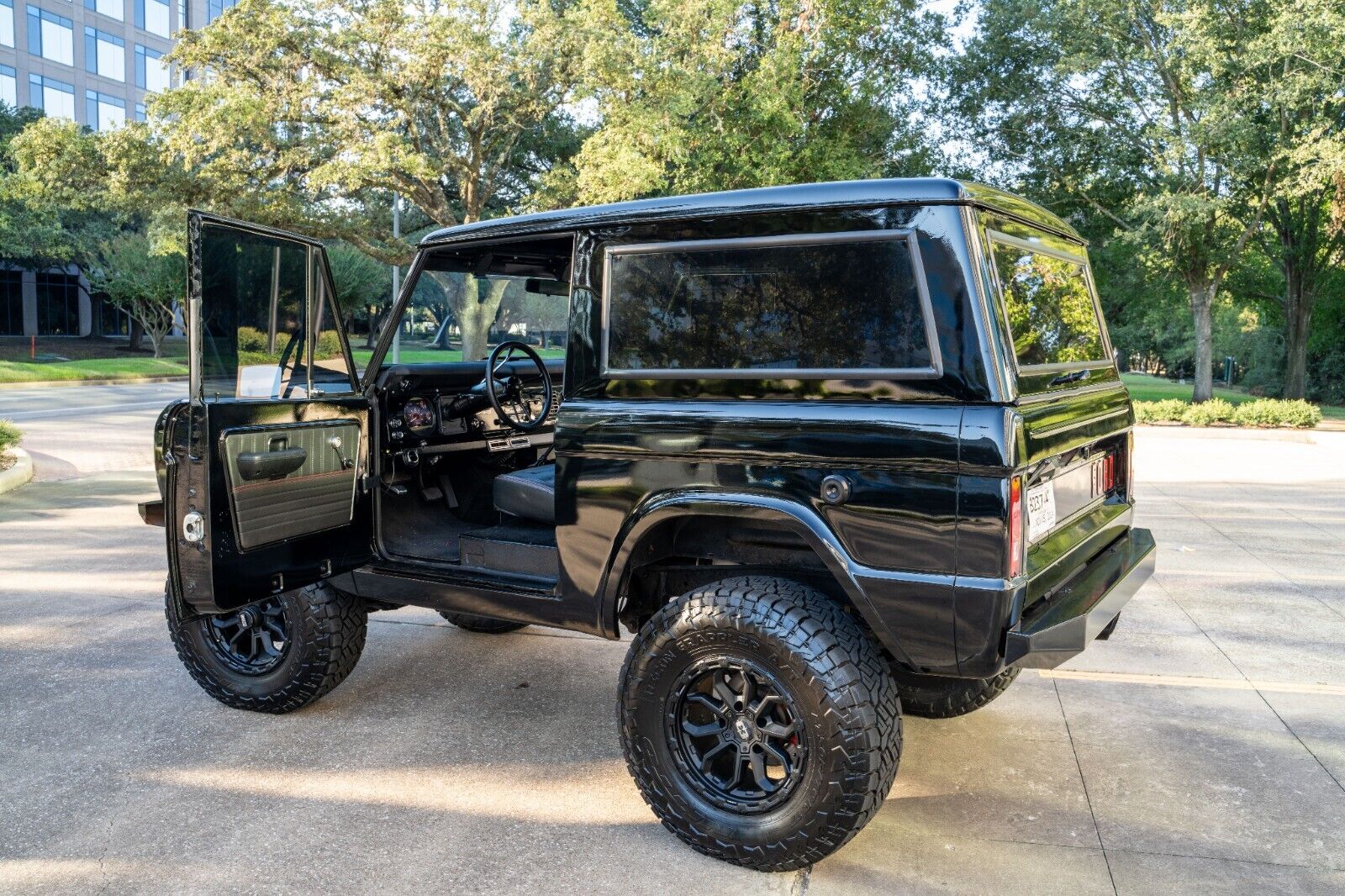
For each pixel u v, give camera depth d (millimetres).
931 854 2877
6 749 3637
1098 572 2973
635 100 18703
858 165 21516
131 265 34625
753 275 2771
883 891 2680
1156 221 23141
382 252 22516
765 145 20516
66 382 27547
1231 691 4230
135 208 21438
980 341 2467
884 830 3031
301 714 3986
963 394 2480
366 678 4426
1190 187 23266
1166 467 11977
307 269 3498
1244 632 5078
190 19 56125
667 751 2832
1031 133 27156
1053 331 2998
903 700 3725
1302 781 3359
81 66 48469
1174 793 3273
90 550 6969
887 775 2586
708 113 20328
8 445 11117
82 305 48688
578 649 4852
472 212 21375
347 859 2857
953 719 3928
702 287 2852
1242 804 3186
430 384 4062
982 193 2643
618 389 2992
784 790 2668
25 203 32156
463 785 3350
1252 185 24344
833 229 2660
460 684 4348
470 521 4355
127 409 18812
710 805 2787
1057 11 24156
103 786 3332
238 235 3197
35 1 45594
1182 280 27797
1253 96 21234
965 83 27297
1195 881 2723
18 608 5512
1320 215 26672
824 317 2666
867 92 22391
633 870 2793
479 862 2842
